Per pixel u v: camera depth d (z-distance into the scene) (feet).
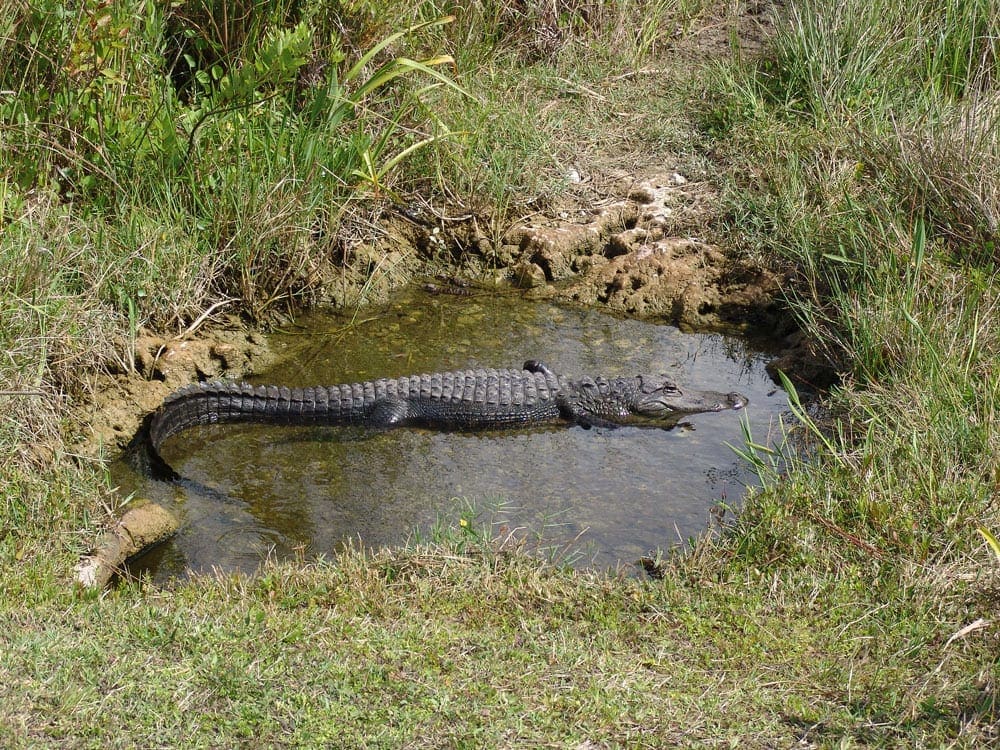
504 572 17.34
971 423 19.84
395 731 12.60
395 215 31.19
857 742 12.90
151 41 28.07
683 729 13.05
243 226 26.81
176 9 29.99
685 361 26.99
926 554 16.99
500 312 29.14
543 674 14.16
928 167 27.58
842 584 16.65
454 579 17.11
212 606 15.76
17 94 25.46
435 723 12.86
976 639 14.99
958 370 21.26
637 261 29.91
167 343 24.81
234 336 26.30
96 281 23.67
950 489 18.04
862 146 30.14
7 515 17.67
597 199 32.48
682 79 37.01
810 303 26.63
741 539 18.17
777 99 34.45
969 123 28.60
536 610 16.46
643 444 23.38
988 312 22.85
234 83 26.30
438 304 29.35
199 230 26.99
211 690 13.21
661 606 16.43
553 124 34.40
